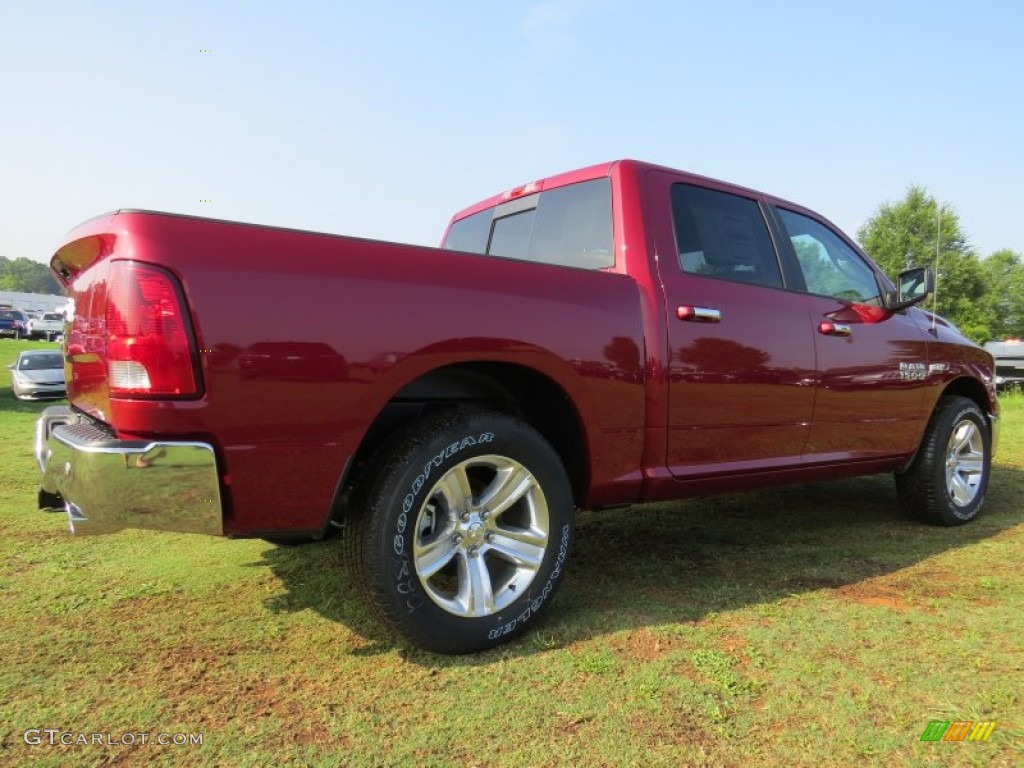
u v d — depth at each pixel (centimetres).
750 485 349
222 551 375
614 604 298
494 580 269
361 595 241
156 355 199
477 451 250
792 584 326
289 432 216
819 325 370
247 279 210
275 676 234
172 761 187
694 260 332
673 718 207
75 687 226
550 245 358
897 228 4853
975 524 448
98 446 201
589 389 280
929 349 434
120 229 204
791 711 211
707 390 319
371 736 198
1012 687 226
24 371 1405
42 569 345
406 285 237
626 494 302
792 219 399
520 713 210
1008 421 1010
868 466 404
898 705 215
